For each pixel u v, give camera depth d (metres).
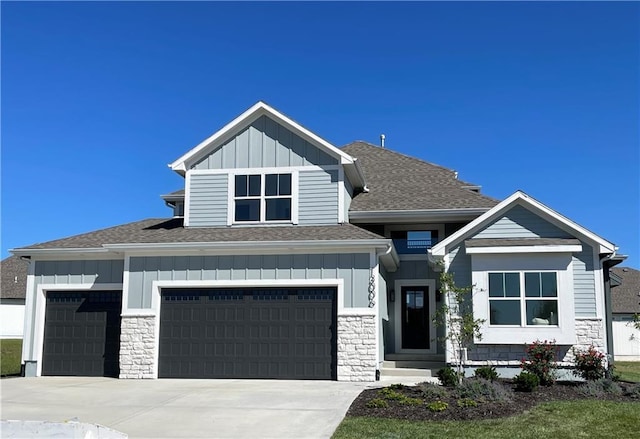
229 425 11.37
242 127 20.30
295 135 19.97
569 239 17.39
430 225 21.70
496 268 17.45
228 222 19.78
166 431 11.01
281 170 19.86
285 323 17.59
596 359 15.68
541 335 16.94
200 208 20.05
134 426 11.39
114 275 19.39
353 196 22.59
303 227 19.27
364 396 13.68
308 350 17.34
